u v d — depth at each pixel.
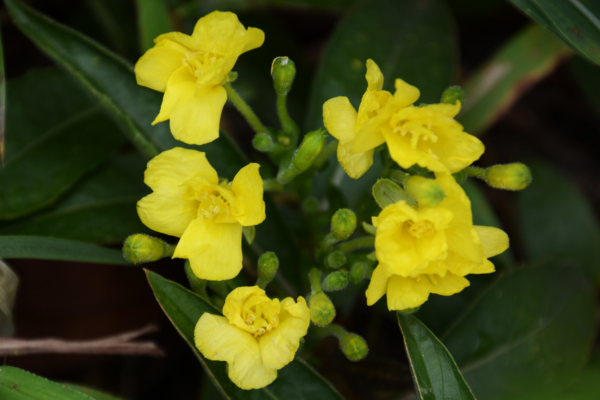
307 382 0.24
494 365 0.27
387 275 0.22
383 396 0.27
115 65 0.26
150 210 0.22
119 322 0.28
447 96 0.24
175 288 0.23
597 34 0.25
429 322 0.28
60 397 0.22
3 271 0.24
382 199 0.23
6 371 0.22
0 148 0.23
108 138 0.28
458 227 0.22
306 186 0.26
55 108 0.28
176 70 0.23
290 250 0.26
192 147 0.26
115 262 0.24
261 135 0.24
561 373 0.27
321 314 0.23
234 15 0.22
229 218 0.22
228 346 0.22
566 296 0.28
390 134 0.22
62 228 0.27
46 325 0.27
